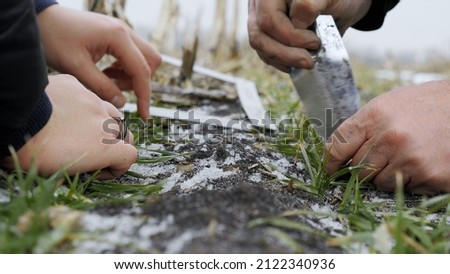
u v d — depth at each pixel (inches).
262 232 31.1
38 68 37.7
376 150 47.1
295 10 53.9
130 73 60.7
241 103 80.5
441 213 45.5
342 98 55.8
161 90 85.3
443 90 47.9
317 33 55.9
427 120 46.0
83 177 45.9
